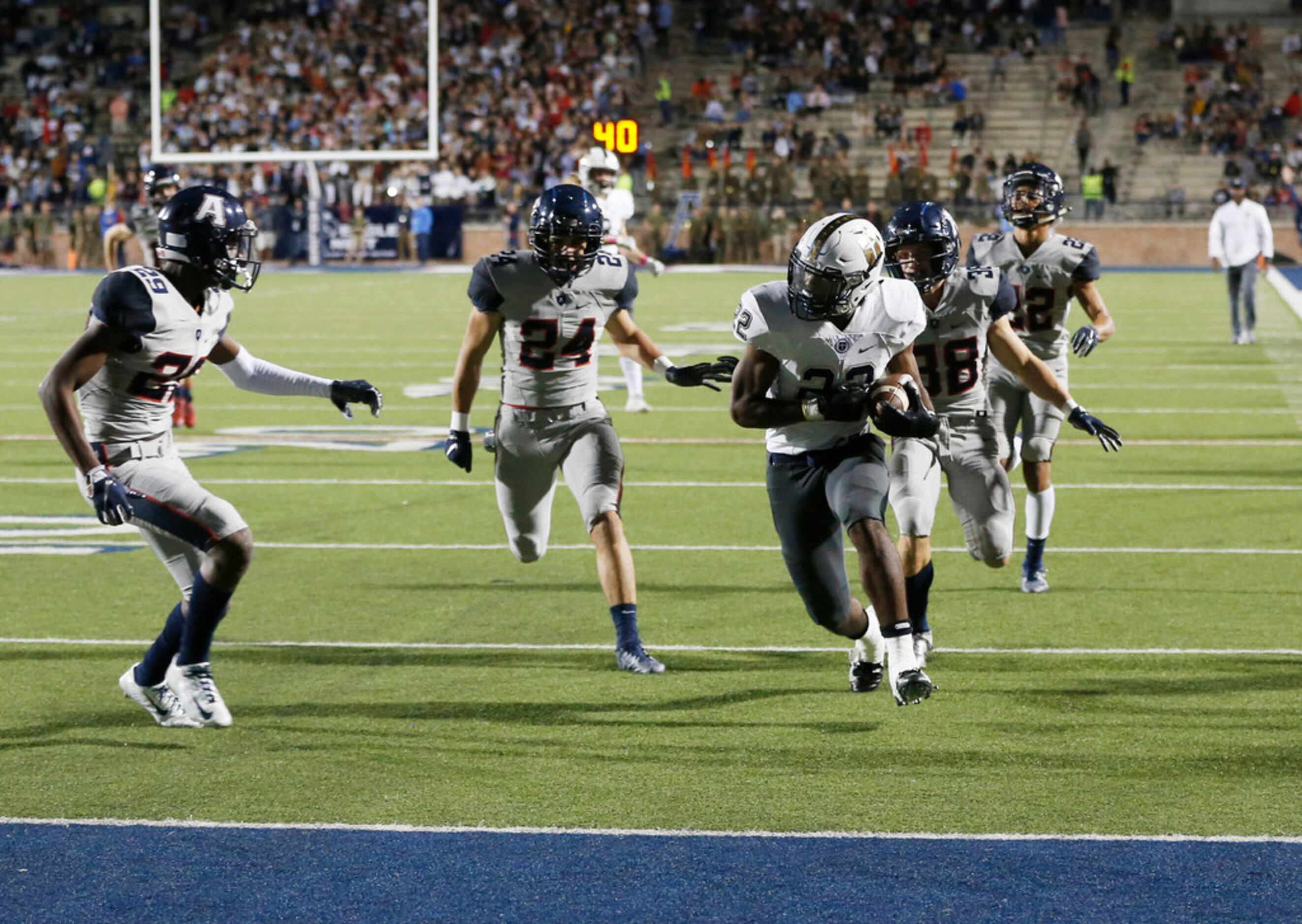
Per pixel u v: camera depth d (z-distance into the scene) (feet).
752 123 415.85
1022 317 77.25
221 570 54.24
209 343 55.52
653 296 288.92
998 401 75.25
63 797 48.52
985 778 49.88
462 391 65.46
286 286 316.60
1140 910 39.81
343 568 82.33
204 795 48.70
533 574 81.00
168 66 404.98
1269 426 132.05
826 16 428.15
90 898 40.91
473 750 53.06
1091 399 150.30
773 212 380.58
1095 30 424.87
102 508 52.08
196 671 55.42
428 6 371.15
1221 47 409.49
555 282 63.87
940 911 39.83
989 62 419.74
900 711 57.36
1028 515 76.23
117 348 53.26
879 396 53.06
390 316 246.88
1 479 109.50
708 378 64.90
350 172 390.21
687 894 40.96
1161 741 53.52
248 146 393.29
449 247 388.57
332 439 128.77
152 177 106.93
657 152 409.69
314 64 397.60
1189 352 191.93
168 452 56.08
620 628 63.57
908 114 412.57
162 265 54.70
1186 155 394.32
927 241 62.18
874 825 45.75
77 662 64.59
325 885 41.70
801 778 50.01
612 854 43.70
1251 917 39.37
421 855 43.70
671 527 92.53
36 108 416.67
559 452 65.62
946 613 72.38
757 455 119.44
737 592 76.64
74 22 422.82
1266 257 201.26
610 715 57.00
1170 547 86.12
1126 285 313.73
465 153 398.62
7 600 75.25
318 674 62.85
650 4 431.84
